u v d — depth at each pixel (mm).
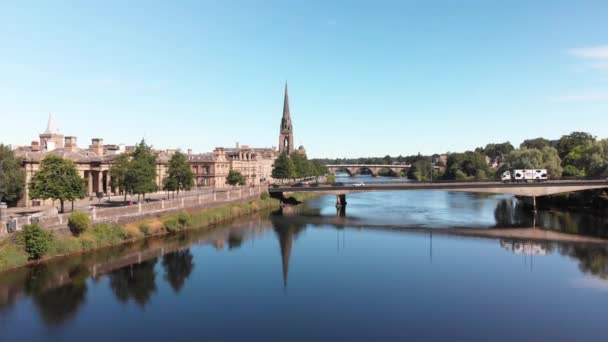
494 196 156250
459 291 41969
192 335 31594
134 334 31734
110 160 93250
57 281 43281
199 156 144625
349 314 35781
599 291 41750
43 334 31641
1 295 39156
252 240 67250
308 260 54312
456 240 67750
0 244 45469
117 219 62938
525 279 45938
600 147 120438
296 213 102312
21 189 71688
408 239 68688
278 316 35281
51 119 112938
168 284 43625
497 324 33719
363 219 91500
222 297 39938
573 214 95312
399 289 42500
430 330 32562
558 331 32438
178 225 73312
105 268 48531
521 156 134500
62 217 54281
